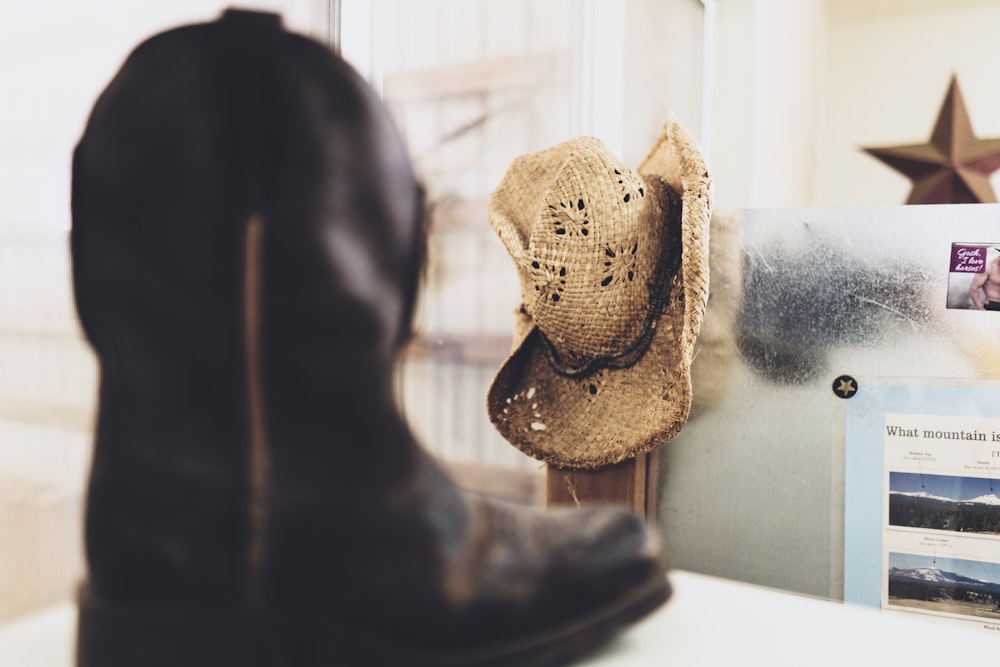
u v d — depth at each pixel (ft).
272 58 2.00
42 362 2.78
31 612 2.74
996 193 10.09
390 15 4.05
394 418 2.17
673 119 3.41
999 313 3.21
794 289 3.43
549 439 3.39
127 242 2.05
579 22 5.17
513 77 4.77
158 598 2.05
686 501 3.58
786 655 2.33
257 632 2.09
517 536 2.27
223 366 2.03
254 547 2.07
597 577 2.26
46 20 2.75
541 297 3.20
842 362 3.39
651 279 3.27
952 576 3.29
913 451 3.32
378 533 2.08
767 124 7.84
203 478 2.06
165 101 2.00
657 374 3.25
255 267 2.00
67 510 2.83
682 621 2.46
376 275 2.15
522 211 3.39
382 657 2.11
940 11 10.46
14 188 2.71
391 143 2.22
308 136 2.01
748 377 3.49
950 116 10.33
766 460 3.48
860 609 2.54
